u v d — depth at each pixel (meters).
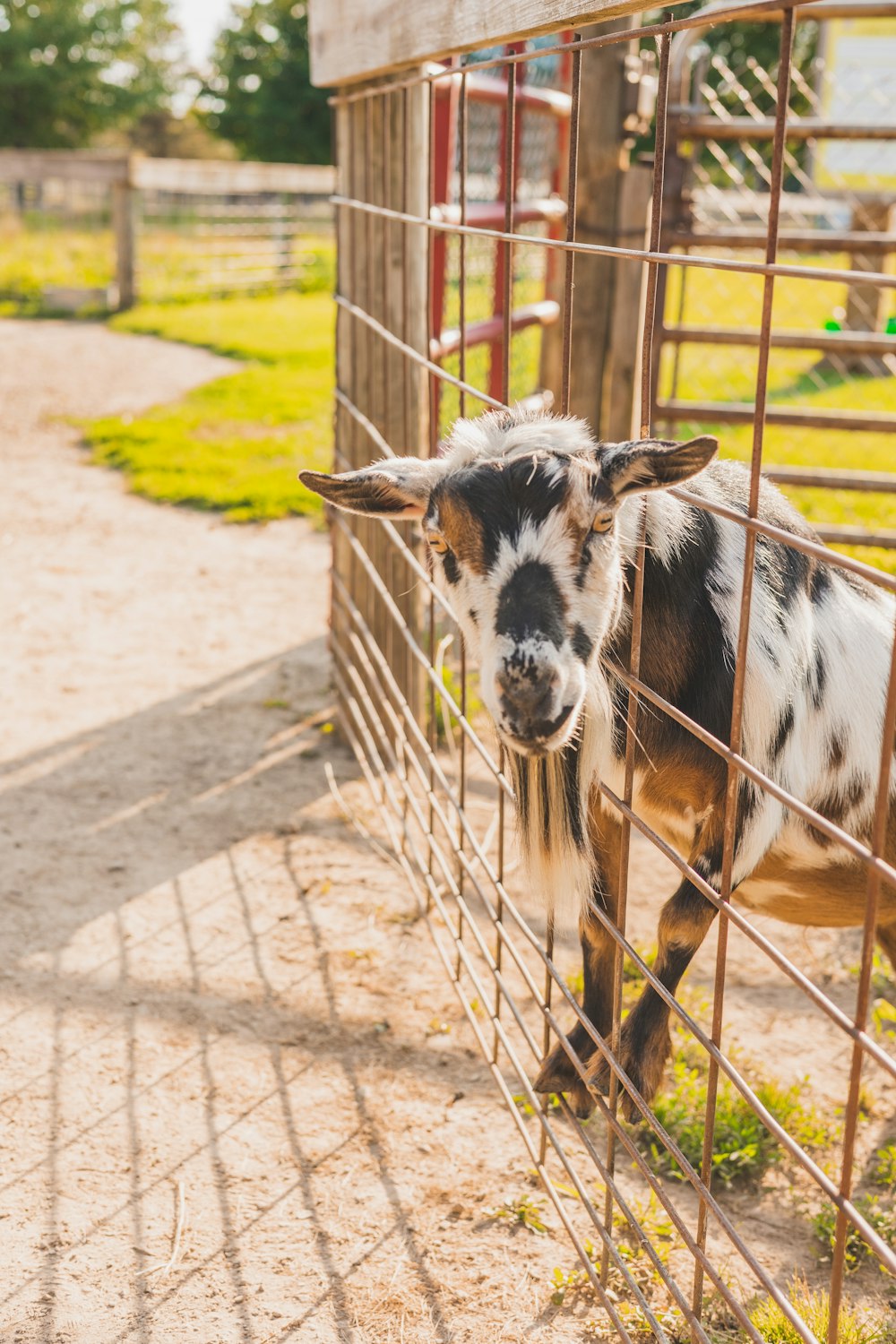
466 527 2.21
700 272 13.29
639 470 2.16
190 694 5.70
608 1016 2.81
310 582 7.20
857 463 8.95
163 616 6.64
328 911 3.98
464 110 2.80
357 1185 2.80
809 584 2.72
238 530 8.12
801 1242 2.72
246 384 12.62
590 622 2.21
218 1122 3.00
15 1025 3.35
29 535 7.93
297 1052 3.29
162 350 14.95
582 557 2.18
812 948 3.91
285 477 8.97
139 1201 2.74
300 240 24.05
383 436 4.61
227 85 41.75
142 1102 3.06
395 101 4.20
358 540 4.97
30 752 5.09
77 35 39.38
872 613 2.87
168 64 44.41
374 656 4.94
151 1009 3.45
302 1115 3.04
